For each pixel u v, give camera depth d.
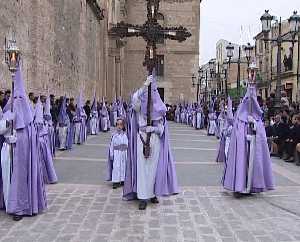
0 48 13.77
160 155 8.63
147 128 8.48
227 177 9.43
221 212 8.22
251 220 7.68
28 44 17.44
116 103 34.84
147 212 8.19
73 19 27.30
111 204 8.78
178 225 7.36
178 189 9.36
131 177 8.69
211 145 20.55
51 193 9.70
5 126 7.60
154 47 9.12
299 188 10.45
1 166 7.90
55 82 22.34
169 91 54.16
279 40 19.52
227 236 6.78
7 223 7.43
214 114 27.20
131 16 54.91
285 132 15.59
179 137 25.47
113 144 10.42
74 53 27.64
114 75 44.94
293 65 46.28
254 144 9.32
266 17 19.27
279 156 16.06
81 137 20.31
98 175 11.88
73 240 6.55
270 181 9.51
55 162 14.10
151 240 6.57
